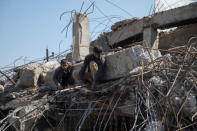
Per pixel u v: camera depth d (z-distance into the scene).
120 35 14.34
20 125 6.34
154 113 4.71
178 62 5.44
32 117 6.49
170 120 4.66
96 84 6.56
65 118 6.40
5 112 7.51
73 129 6.25
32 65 8.94
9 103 7.57
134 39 14.42
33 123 6.46
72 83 7.66
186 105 4.64
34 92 7.91
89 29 11.52
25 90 8.19
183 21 12.03
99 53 6.59
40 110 6.65
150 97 4.91
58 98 6.79
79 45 11.10
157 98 4.94
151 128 4.46
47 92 7.74
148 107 4.73
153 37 12.84
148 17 13.07
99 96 5.98
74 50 11.21
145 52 6.18
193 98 4.71
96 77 6.51
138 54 6.10
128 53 6.24
